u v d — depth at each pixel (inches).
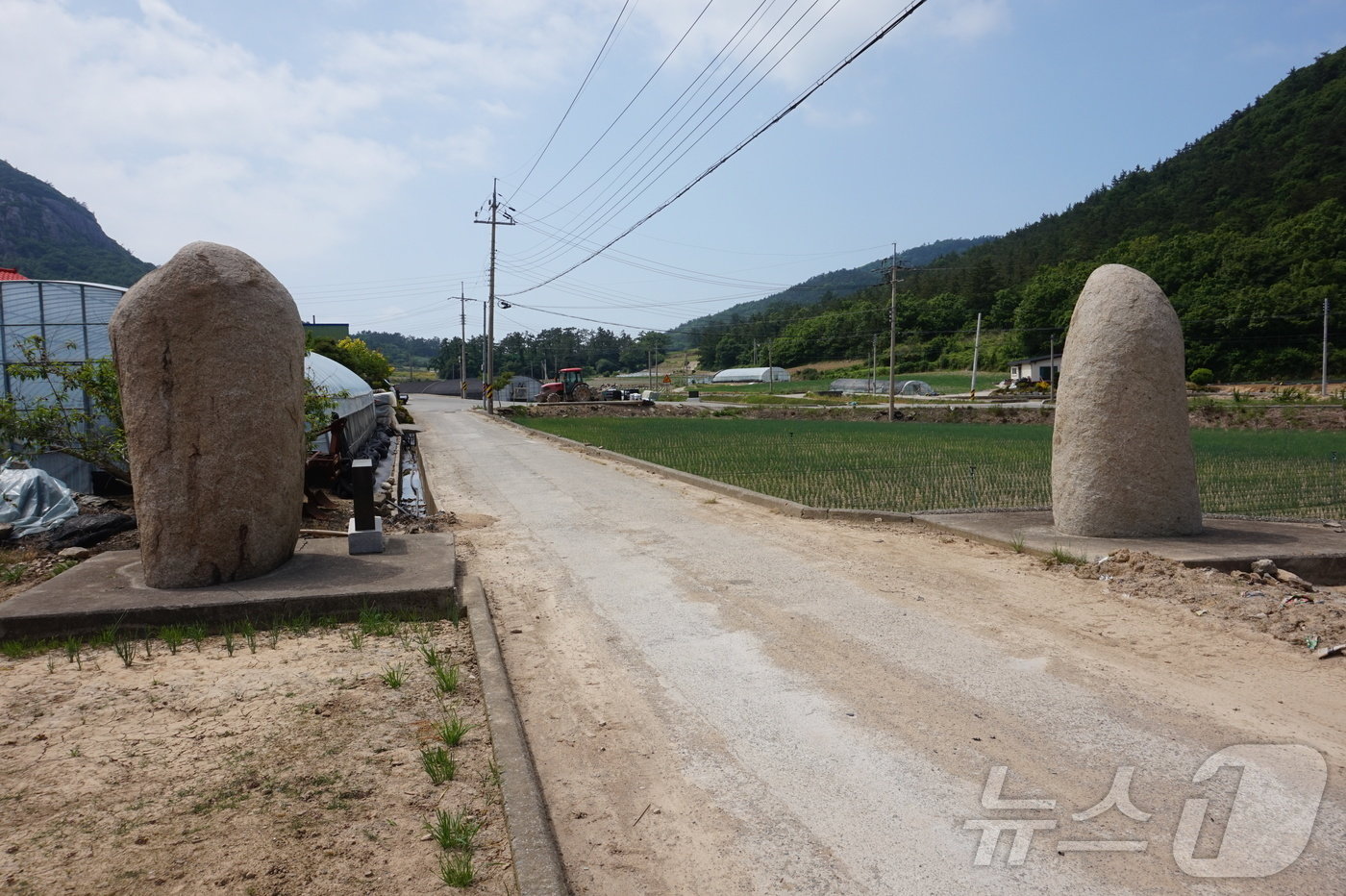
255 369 285.6
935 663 225.9
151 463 276.1
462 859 134.1
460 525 456.8
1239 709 192.7
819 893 128.6
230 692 206.1
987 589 300.2
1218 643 237.9
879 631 254.8
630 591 308.5
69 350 568.1
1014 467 707.4
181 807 150.3
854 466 724.7
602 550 383.2
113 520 408.5
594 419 1847.9
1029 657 229.9
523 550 386.6
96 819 145.9
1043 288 3238.2
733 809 154.3
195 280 276.7
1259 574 311.1
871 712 195.0
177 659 232.5
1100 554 330.0
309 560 318.0
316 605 268.1
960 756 172.4
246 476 285.0
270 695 204.2
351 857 134.9
